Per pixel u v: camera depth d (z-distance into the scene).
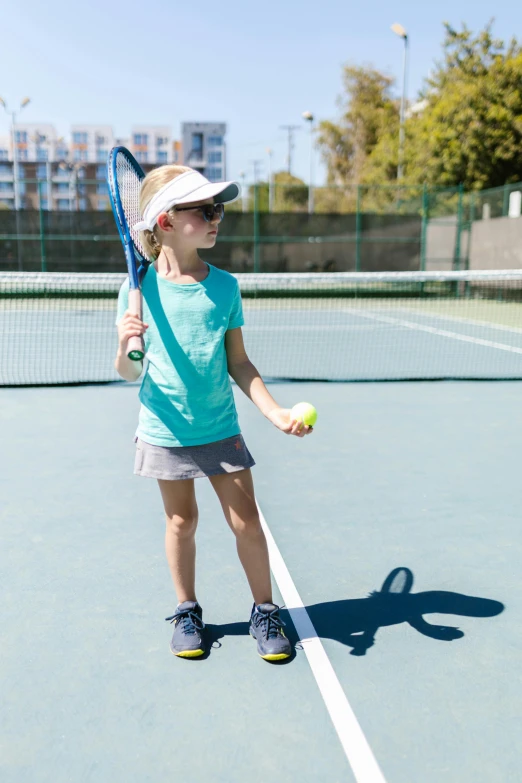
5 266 18.61
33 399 6.23
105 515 3.34
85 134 123.75
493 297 18.77
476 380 7.29
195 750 1.77
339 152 45.09
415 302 19.06
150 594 2.57
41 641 2.26
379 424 5.29
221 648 2.23
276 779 1.67
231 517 2.22
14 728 1.85
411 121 27.23
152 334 2.12
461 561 2.86
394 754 1.75
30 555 2.89
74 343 10.71
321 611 2.47
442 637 2.30
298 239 19.78
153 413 2.14
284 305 18.44
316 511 3.42
